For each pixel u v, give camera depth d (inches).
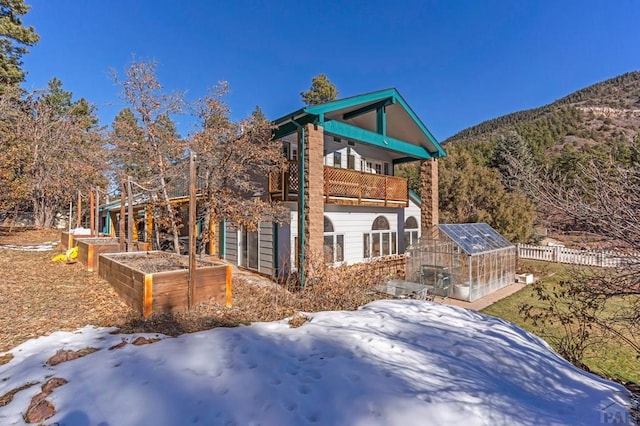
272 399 115.0
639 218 142.9
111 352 150.8
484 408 118.6
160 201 440.8
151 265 287.4
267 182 456.4
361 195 477.4
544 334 282.2
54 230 802.2
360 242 511.5
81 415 103.6
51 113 829.2
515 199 745.0
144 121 376.8
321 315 222.4
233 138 382.3
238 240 508.4
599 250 161.9
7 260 405.1
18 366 139.7
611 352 249.0
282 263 419.5
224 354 149.4
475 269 425.4
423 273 459.8
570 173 190.7
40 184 690.8
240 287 332.2
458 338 191.0
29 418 103.1
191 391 117.3
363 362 146.7
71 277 323.3
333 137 509.7
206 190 430.6
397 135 572.4
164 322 200.4
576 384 153.9
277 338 175.0
